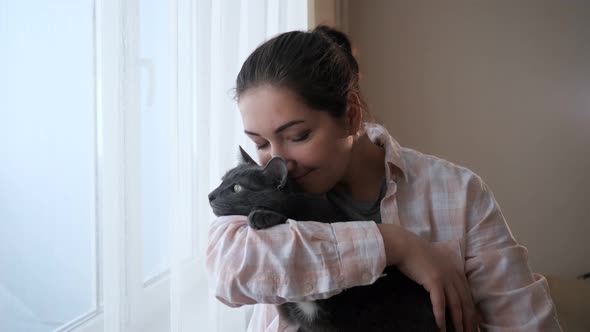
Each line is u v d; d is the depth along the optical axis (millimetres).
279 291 673
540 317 815
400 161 908
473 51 2580
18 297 823
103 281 821
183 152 1001
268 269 674
